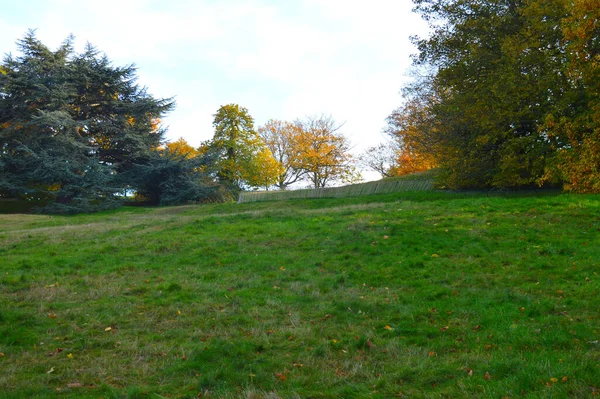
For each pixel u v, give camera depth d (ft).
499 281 31.37
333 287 32.53
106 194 142.51
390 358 20.62
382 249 41.16
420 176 104.17
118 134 151.53
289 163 204.13
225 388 18.29
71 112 151.33
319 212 63.26
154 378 19.61
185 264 41.37
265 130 212.23
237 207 106.63
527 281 31.17
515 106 69.00
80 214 129.90
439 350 21.24
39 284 35.73
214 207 111.75
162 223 63.36
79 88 150.41
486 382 17.31
